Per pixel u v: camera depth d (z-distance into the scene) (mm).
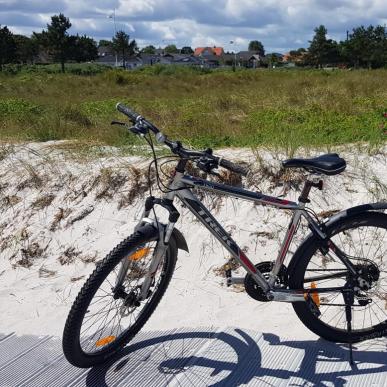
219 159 3033
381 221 3262
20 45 73938
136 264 3287
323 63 72812
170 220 3162
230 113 10602
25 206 5629
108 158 6137
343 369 3146
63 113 10312
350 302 3289
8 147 6898
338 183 5062
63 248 5090
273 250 4508
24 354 3576
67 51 60406
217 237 3215
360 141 6262
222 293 4113
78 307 2984
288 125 7922
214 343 3473
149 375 3219
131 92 22312
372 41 63938
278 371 3170
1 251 5230
